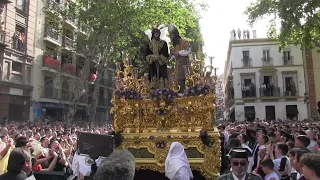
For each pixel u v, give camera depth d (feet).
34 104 94.12
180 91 25.25
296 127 45.16
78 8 75.41
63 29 79.92
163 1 74.18
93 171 19.63
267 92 135.95
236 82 139.85
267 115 135.64
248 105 137.59
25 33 90.99
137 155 22.44
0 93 79.77
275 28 71.97
